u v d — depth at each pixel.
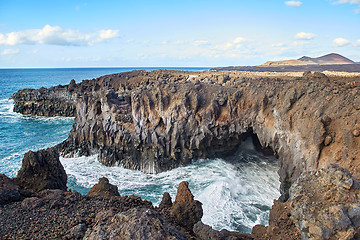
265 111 36.66
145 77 73.31
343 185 12.00
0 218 13.34
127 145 42.84
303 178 14.18
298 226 12.73
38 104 90.75
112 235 10.14
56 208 14.64
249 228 26.70
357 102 25.14
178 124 40.44
